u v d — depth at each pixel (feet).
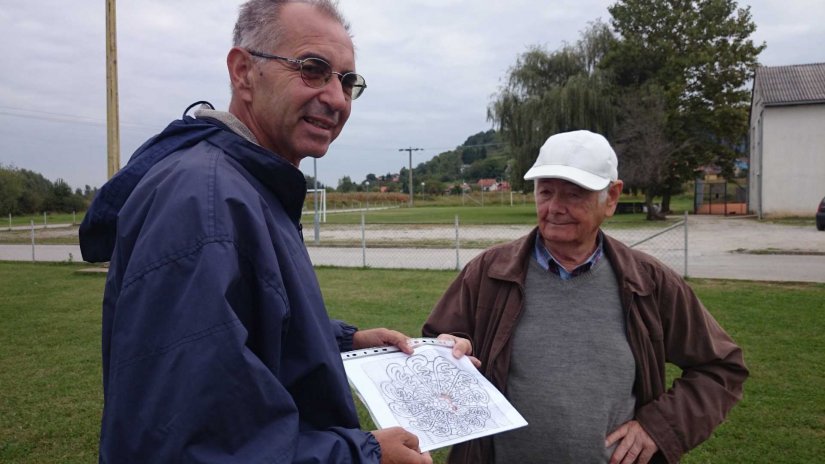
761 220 85.87
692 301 6.73
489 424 5.44
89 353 19.29
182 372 3.12
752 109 107.86
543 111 105.19
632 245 40.04
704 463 11.25
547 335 6.50
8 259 51.52
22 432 13.01
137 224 3.63
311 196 217.36
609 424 6.26
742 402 13.94
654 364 6.48
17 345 20.38
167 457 3.03
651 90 95.09
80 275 39.96
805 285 29.58
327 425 4.06
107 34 42.09
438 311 7.34
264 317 3.61
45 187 166.91
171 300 3.28
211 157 3.89
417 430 5.15
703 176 107.76
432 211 162.61
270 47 4.53
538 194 6.76
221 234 3.45
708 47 100.12
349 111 5.01
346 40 4.77
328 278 34.99
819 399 14.07
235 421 3.15
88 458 11.84
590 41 111.04
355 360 5.91
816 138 87.92
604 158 6.52
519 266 6.75
